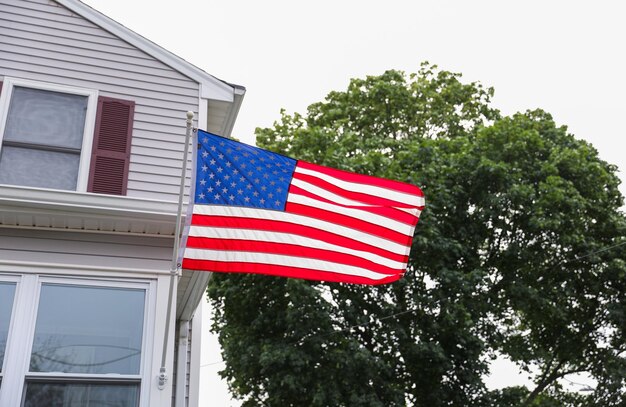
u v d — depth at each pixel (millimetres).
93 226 8828
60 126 9578
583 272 20766
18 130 9375
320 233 8492
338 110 23531
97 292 8445
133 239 8922
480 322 19766
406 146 21109
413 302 18531
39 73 9773
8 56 9742
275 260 8203
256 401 19391
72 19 10266
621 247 20188
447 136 24281
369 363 17203
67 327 8164
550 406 21062
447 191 18984
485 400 18750
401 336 18203
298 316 17672
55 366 7926
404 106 23734
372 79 24391
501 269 21016
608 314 20328
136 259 8781
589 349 21953
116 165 9461
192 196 8125
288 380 17047
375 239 8633
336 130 23328
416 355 18375
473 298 18984
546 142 21250
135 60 10273
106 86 9977
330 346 18125
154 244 8953
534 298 19469
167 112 10055
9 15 9992
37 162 9297
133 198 8789
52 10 10227
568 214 19516
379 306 19031
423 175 19188
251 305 19406
